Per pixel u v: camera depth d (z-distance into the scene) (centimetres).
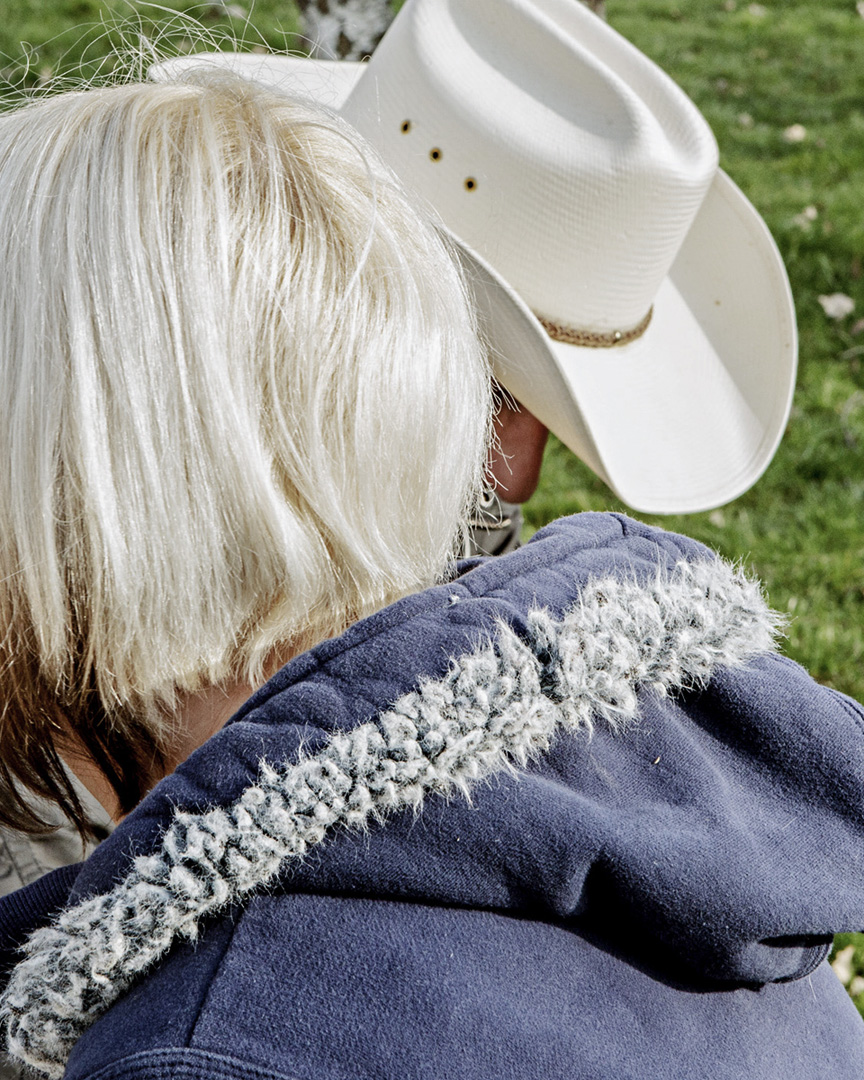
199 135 71
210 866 59
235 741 62
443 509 77
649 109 173
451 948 63
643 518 348
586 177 151
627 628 70
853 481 366
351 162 77
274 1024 59
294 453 68
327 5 279
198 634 68
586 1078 62
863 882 71
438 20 160
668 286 207
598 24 187
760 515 355
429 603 68
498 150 151
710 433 194
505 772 66
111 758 77
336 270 70
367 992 60
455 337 77
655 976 69
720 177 204
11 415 66
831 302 455
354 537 70
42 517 65
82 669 73
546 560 75
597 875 66
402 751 61
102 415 64
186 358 65
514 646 65
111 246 65
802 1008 79
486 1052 60
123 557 64
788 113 663
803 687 77
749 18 817
